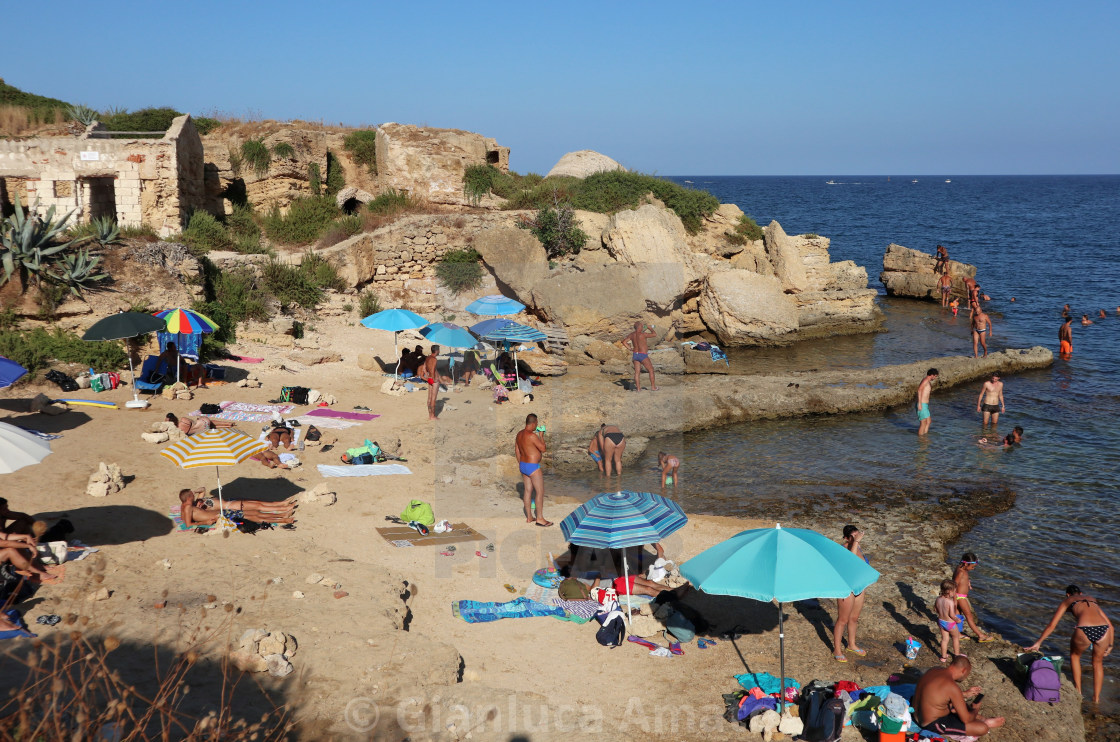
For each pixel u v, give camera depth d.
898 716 8.58
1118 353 32.81
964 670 8.84
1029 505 17.05
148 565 10.52
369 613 9.74
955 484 18.28
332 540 12.33
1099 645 10.27
